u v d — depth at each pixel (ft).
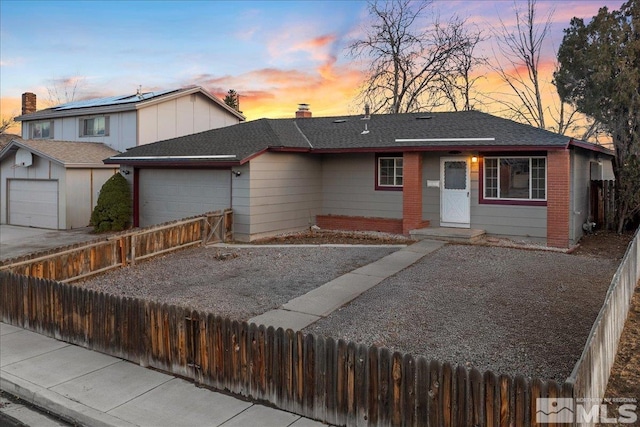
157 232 45.68
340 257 43.70
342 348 17.47
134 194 64.95
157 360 22.61
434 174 55.47
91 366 23.07
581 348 22.66
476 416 14.97
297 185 59.41
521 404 14.28
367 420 17.01
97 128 86.48
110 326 24.36
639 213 58.23
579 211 52.06
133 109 80.48
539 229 49.42
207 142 61.82
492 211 52.11
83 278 38.22
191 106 89.45
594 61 59.82
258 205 54.19
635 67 59.98
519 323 26.08
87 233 65.92
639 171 55.83
